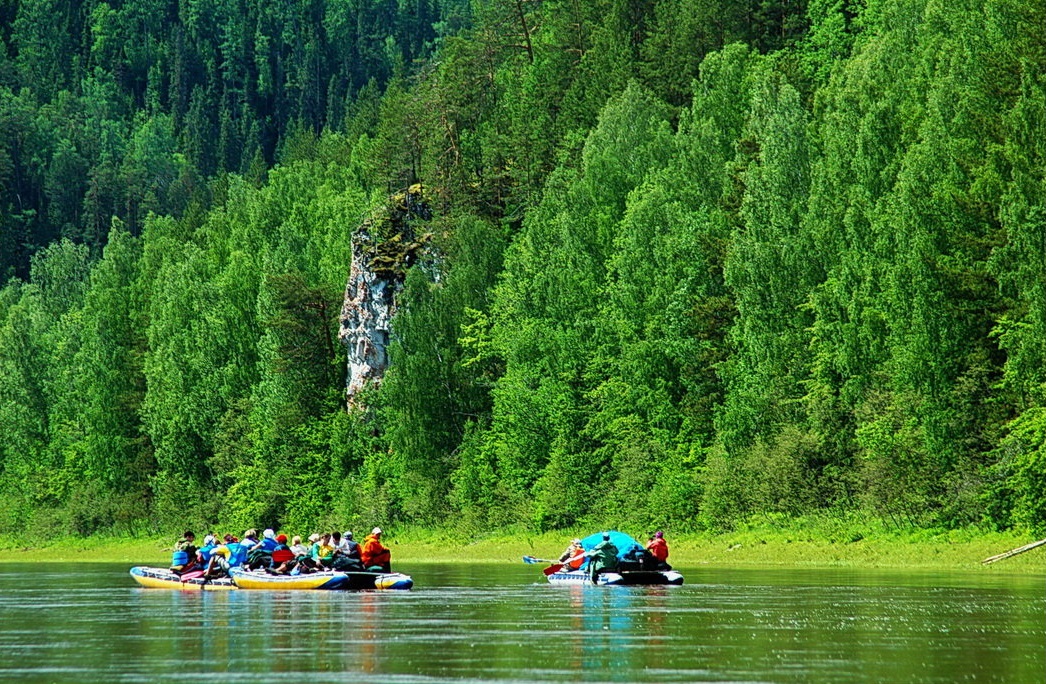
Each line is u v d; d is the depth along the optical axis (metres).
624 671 55.66
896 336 142.50
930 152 144.00
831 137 160.75
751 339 161.62
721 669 56.06
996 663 57.56
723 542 156.88
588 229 199.12
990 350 139.12
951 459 138.00
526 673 55.12
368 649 62.84
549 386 192.50
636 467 175.12
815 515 152.38
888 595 91.94
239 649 63.66
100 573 165.25
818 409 152.75
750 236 165.25
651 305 181.25
